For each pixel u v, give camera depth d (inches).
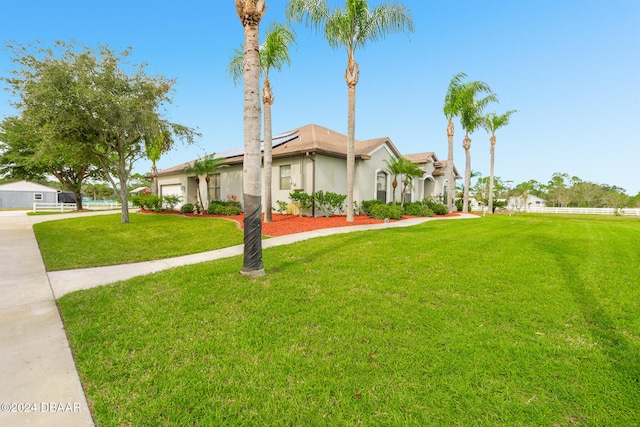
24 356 108.0
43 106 425.1
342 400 86.0
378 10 483.2
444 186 1131.3
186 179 917.2
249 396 88.0
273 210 677.3
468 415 81.0
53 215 786.2
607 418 79.5
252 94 207.9
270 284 187.5
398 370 99.7
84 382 94.0
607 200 1918.1
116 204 1266.0
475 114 944.3
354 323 133.8
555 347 114.0
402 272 212.8
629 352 111.7
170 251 304.8
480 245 318.0
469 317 140.0
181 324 133.6
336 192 644.7
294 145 651.5
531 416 80.4
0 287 189.8
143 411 81.8
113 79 453.7
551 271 219.5
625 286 187.3
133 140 529.7
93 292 175.5
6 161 884.0
